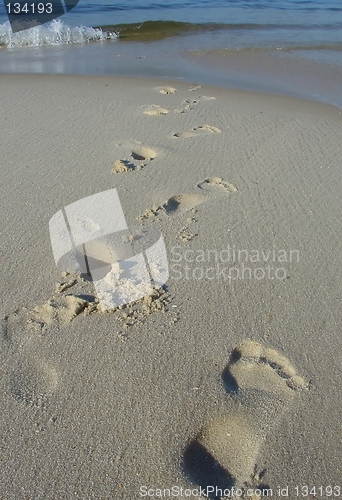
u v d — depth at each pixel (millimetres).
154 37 8391
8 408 1681
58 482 1463
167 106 4773
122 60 6922
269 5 12000
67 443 1568
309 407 1700
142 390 1743
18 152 3609
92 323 2037
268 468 1514
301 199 2986
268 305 2154
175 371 1820
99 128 4109
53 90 5340
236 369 1853
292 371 1841
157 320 2057
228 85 5656
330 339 1979
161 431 1605
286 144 3830
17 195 2998
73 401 1704
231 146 3762
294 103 4984
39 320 2053
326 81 5801
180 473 1487
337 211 2863
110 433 1598
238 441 1591
